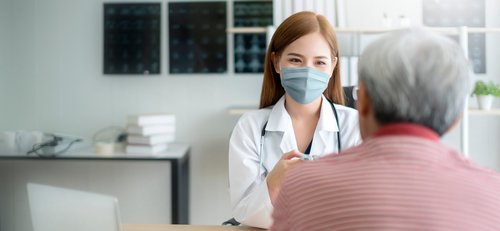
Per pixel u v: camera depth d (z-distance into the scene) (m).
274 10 2.42
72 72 2.68
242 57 2.64
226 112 2.67
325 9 2.40
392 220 0.51
